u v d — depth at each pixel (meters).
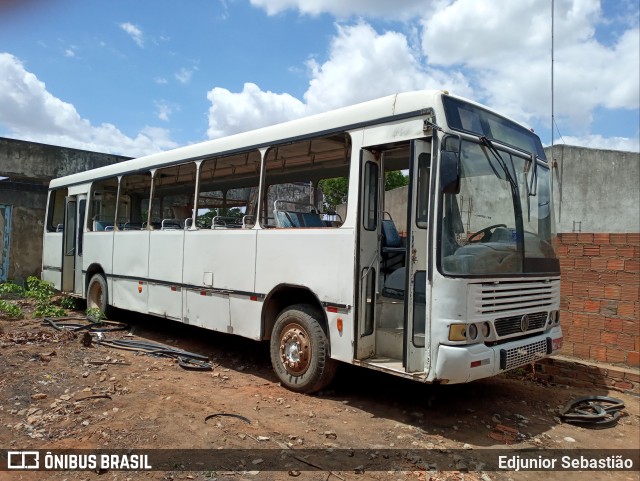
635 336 6.98
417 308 5.16
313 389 6.16
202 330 10.32
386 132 5.52
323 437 4.92
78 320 10.51
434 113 5.15
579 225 14.50
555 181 14.76
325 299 5.94
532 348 5.55
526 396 6.57
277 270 6.57
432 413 5.75
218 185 8.02
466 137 5.32
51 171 16.89
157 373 6.96
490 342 5.18
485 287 5.13
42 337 8.60
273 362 6.60
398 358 5.58
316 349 6.03
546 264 6.07
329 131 6.09
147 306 9.07
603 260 7.25
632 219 14.12
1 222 16.44
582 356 7.40
